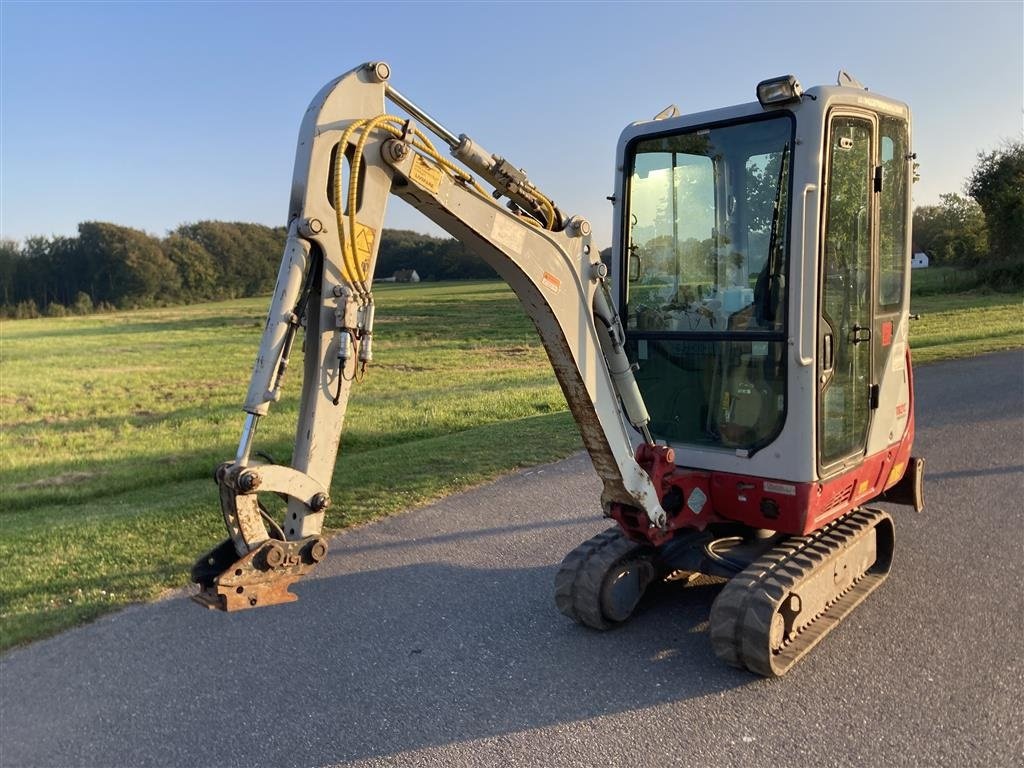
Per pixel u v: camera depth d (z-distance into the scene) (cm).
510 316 4306
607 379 434
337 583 592
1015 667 427
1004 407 1097
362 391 1959
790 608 431
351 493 824
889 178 513
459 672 451
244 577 299
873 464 517
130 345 3772
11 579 623
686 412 506
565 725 393
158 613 549
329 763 371
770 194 455
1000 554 588
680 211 500
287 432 1423
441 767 363
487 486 845
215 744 390
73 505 948
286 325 313
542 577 588
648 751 368
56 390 2319
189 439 1425
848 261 471
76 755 385
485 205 368
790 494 451
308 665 467
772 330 455
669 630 493
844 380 478
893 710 392
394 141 331
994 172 3647
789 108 437
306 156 316
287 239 320
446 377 2212
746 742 371
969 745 361
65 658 486
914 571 562
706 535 507
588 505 761
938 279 3884
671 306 510
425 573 605
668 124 498
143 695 439
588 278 421
